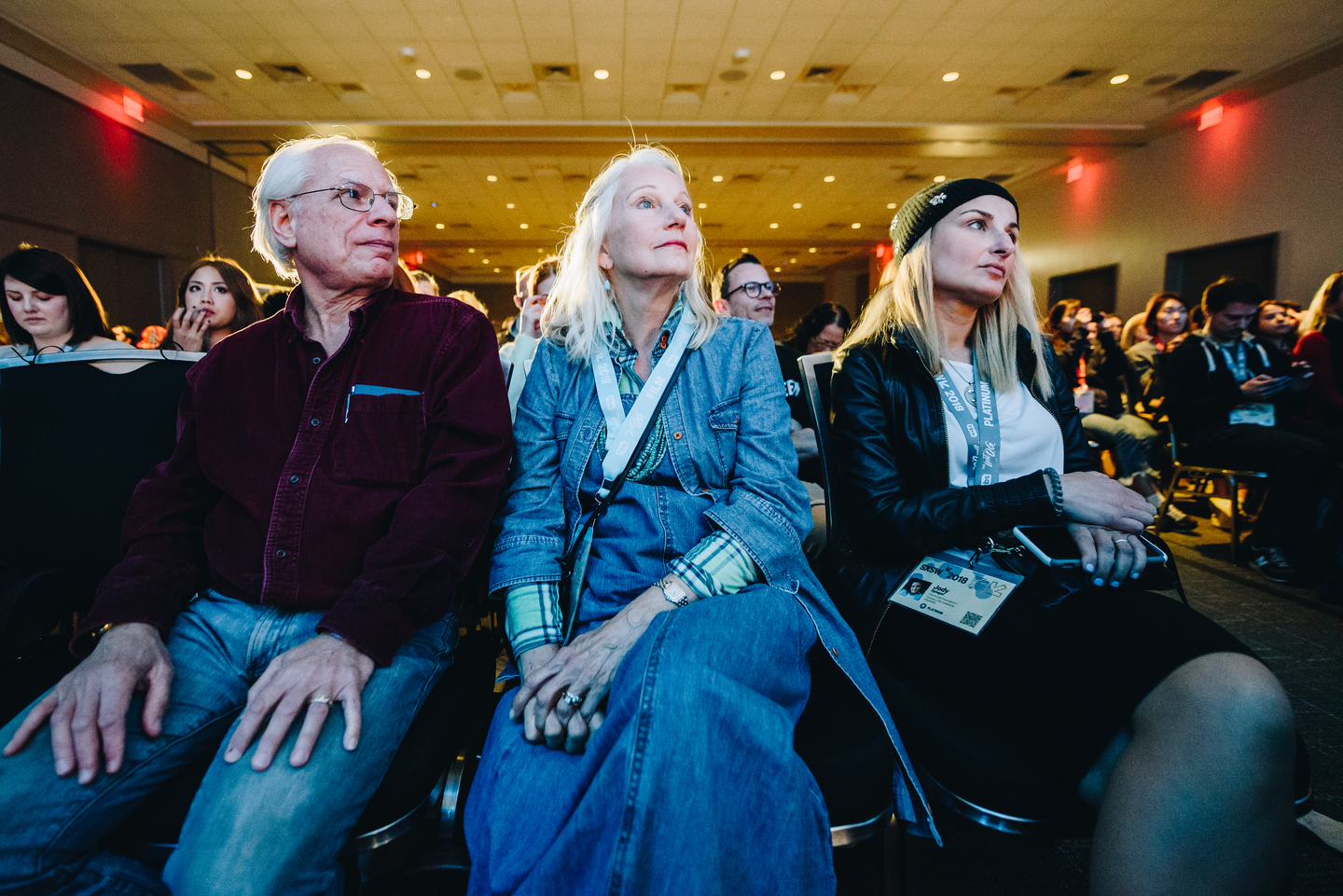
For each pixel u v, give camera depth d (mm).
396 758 833
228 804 712
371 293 1060
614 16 6852
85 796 748
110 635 854
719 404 1045
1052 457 1211
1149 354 5047
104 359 1189
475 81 8500
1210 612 2584
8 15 6805
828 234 18547
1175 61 7922
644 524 989
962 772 843
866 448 1151
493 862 734
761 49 7641
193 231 11062
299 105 9375
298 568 932
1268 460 3045
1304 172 8102
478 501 946
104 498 1161
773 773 699
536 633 922
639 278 1032
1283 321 3887
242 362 1021
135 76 8398
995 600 963
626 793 654
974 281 1147
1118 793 739
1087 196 11984
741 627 817
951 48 7617
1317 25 7027
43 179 8148
